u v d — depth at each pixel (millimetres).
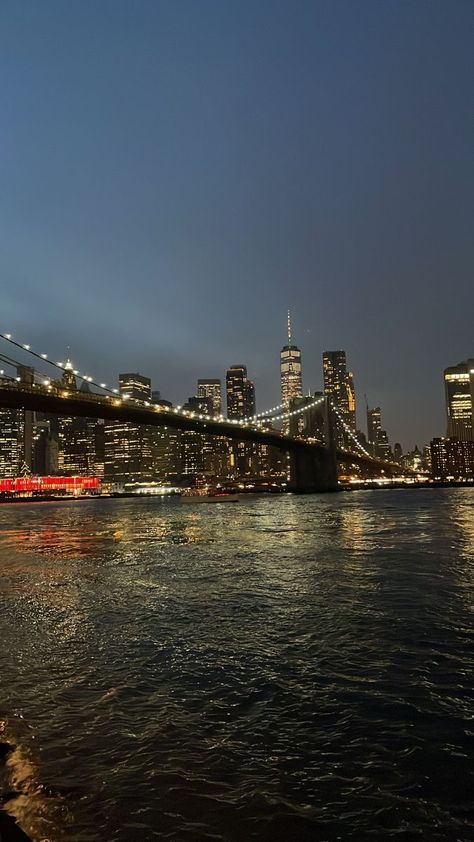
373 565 21031
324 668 9062
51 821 4969
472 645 10281
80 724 6984
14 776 5742
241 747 6352
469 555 23594
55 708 7508
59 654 10047
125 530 44250
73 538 38125
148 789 5469
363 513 57844
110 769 5867
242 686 8273
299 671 8922
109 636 11297
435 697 7773
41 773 5793
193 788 5480
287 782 5602
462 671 8836
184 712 7328
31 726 6941
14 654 10078
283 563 22203
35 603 15062
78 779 5676
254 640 10844
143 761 6027
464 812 5078
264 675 8750
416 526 39938
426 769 5832
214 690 8117
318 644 10477
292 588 16562
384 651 9961
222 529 41906
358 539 31406
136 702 7684
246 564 22203
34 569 22391
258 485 178875
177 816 5031
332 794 5387
